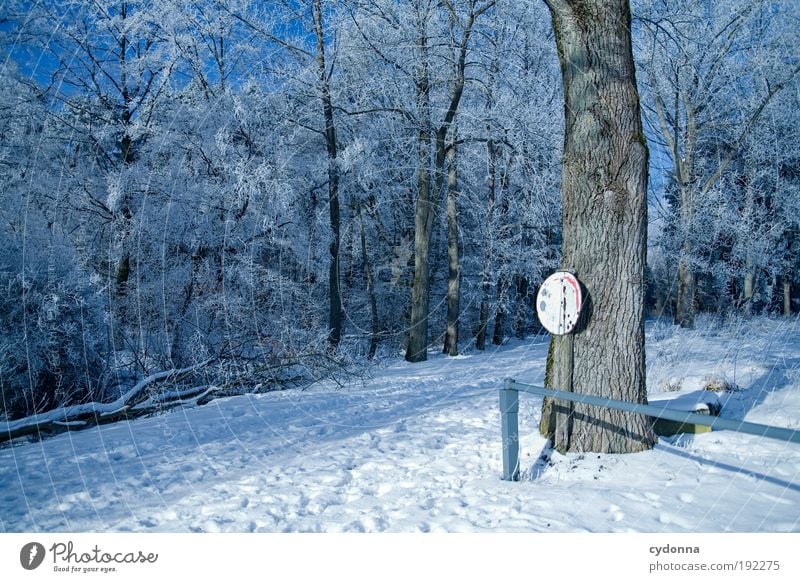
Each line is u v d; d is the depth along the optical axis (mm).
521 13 16688
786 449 4973
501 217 20344
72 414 7758
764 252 20188
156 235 13305
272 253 15789
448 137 18234
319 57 15961
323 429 6961
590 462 4801
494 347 22312
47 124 13594
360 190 19875
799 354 10141
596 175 5059
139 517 4238
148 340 11852
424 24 16344
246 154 14219
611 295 5055
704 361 9625
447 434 6418
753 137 19672
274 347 11938
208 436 6672
